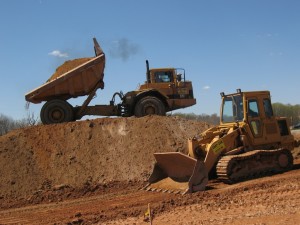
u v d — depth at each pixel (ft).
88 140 53.47
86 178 48.21
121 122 56.34
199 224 27.22
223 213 29.48
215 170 42.83
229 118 46.24
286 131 47.29
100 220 31.48
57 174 48.65
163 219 29.76
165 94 67.62
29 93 60.75
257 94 45.44
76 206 38.29
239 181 40.83
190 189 37.91
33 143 52.54
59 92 61.62
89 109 63.41
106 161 50.65
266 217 27.02
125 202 37.73
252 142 44.14
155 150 52.06
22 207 40.42
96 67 62.34
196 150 43.29
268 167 42.93
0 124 99.71
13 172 48.16
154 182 43.27
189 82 70.74
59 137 53.67
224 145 42.47
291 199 30.96
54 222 32.22
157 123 56.18
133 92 64.34
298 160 55.72
